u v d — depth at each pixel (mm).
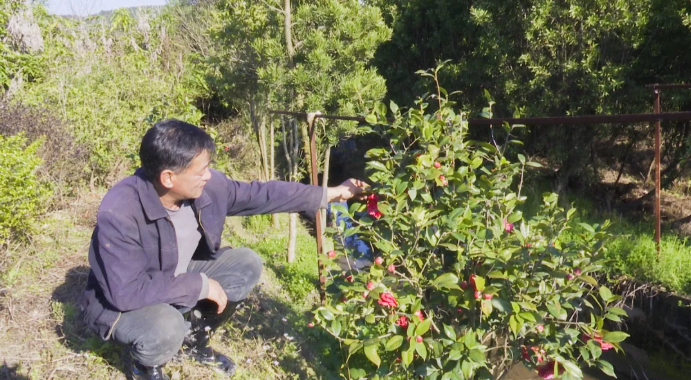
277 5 3475
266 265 3395
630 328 2768
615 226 3445
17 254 2475
